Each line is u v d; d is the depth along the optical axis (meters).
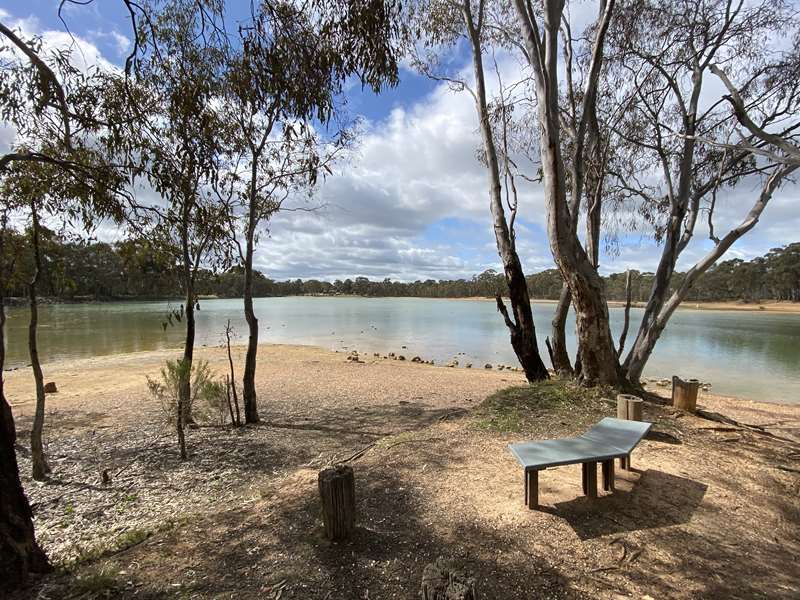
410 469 4.81
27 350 21.36
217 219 5.75
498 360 20.20
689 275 7.72
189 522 3.89
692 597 2.63
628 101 8.27
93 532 4.25
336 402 10.06
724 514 3.67
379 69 3.58
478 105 8.99
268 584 2.79
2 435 2.96
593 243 9.52
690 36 7.56
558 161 6.94
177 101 3.70
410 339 28.72
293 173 8.06
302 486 4.62
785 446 5.56
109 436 7.49
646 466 4.68
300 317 51.72
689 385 6.98
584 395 7.21
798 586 2.77
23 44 2.94
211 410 9.12
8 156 3.18
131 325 37.03
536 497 3.71
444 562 2.06
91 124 3.59
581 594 2.65
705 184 8.38
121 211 3.85
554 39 6.78
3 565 2.87
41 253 5.41
